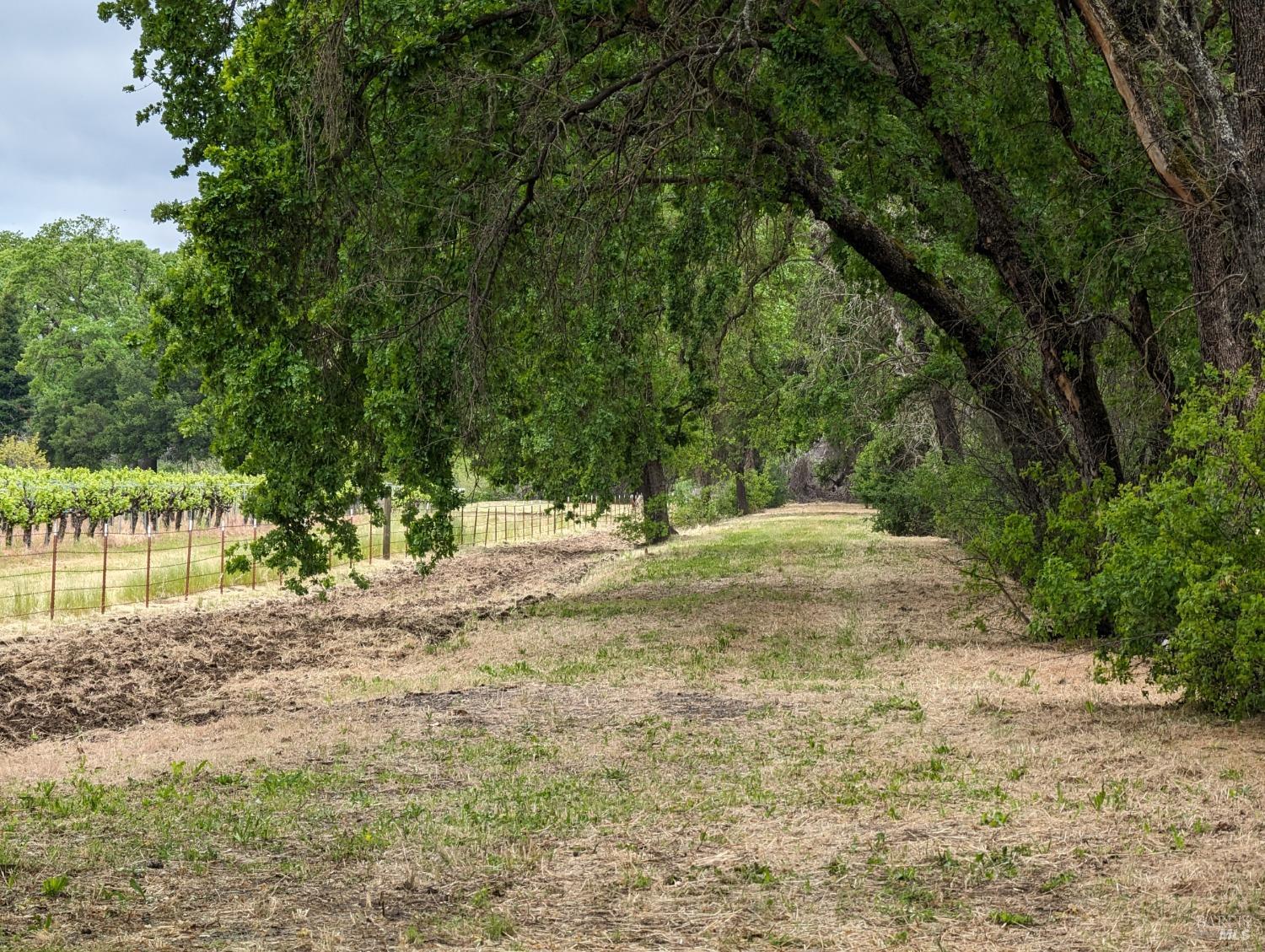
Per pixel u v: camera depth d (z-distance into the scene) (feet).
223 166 47.52
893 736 36.04
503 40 46.16
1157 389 50.75
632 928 19.65
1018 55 45.80
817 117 48.49
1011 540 47.98
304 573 54.29
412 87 46.44
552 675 51.47
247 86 48.83
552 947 18.74
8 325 344.69
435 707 44.24
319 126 44.88
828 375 105.09
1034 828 25.04
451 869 22.97
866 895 21.22
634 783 30.86
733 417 126.21
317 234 47.83
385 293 48.19
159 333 51.85
